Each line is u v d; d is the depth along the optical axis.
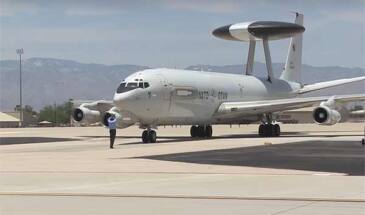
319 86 65.12
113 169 22.81
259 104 49.69
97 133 64.50
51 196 15.62
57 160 27.20
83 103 52.00
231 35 64.12
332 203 14.09
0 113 159.12
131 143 41.69
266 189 16.67
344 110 49.25
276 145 37.31
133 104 41.97
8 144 42.41
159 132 65.75
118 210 13.33
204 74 50.41
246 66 66.25
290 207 13.52
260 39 64.69
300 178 19.44
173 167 23.42
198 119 48.59
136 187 17.33
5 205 14.15
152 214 12.80
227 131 70.56
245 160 26.33
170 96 44.56
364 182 18.23
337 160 26.09
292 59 66.19
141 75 43.34
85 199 15.03
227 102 51.97
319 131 67.00
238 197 15.16
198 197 15.21
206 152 31.31
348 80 64.88
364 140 38.31
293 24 61.62
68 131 74.38
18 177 20.31
